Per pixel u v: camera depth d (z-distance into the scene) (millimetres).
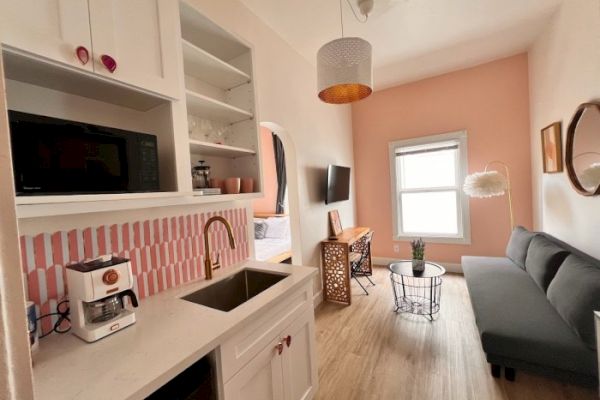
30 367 314
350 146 4363
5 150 299
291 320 1433
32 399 315
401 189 4266
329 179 3234
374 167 4359
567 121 2355
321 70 1801
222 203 1891
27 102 1032
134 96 1181
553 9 2502
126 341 968
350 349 2191
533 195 3352
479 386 1732
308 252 2986
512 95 3443
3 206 294
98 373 804
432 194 4074
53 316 1075
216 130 1849
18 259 303
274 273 1696
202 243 1722
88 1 917
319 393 1745
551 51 2656
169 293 1432
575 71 2197
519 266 2703
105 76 965
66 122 886
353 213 4402
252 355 1152
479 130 3643
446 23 2635
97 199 939
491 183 2957
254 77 1786
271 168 5105
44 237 1071
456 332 2352
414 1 2297
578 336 1510
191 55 1471
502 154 3533
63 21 852
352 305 3008
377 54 3184
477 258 3082
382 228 4367
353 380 1848
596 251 1981
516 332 1605
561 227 2570
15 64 853
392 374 1885
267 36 2467
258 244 3814
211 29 1579
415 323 2535
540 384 1713
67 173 888
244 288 1806
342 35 2699
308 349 1587
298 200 2861
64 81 1008
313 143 3232
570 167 2271
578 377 1453
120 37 1010
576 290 1550
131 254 1355
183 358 858
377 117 4297
